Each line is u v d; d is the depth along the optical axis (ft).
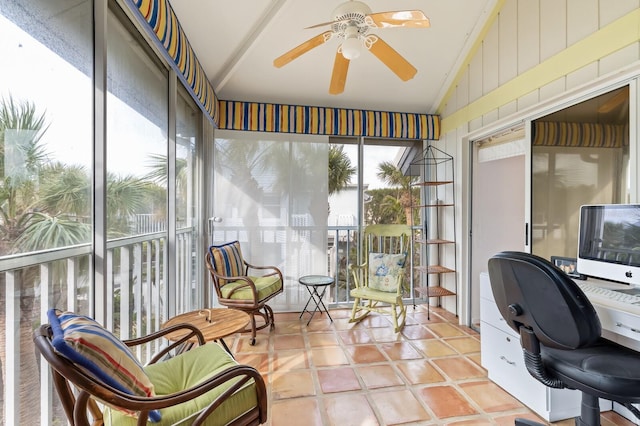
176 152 7.34
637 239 4.92
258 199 11.17
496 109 8.83
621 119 5.74
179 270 7.93
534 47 7.54
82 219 4.01
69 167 3.75
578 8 6.45
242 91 10.61
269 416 5.69
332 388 6.58
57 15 3.52
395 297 9.59
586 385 3.86
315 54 9.31
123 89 5.06
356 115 11.49
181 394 3.18
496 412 5.85
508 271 4.19
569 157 6.76
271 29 8.39
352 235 12.25
